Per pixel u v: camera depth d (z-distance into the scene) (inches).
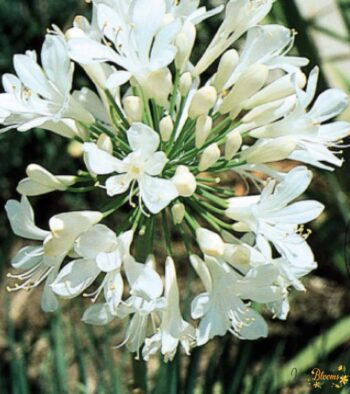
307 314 37.4
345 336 30.7
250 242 17.9
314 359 29.4
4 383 25.6
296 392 29.0
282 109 17.8
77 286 16.4
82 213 16.6
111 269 15.9
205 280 17.1
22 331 27.1
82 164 38.9
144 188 16.3
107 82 16.4
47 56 16.7
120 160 16.7
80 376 25.1
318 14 39.3
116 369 25.0
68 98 16.5
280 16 27.5
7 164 38.3
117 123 17.6
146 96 17.3
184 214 17.6
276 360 25.9
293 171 16.7
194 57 36.9
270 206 17.1
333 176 30.1
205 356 33.1
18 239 37.6
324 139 18.1
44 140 37.7
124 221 17.4
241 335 17.4
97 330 31.6
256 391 24.3
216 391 25.2
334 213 32.1
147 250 17.6
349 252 30.8
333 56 33.9
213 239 17.0
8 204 17.0
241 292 17.1
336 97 18.0
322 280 38.9
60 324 25.5
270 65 18.2
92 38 17.4
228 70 17.8
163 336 17.1
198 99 17.1
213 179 17.7
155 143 16.0
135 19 16.6
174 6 17.9
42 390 27.1
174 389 22.4
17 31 36.4
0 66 36.5
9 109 17.1
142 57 16.8
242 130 18.0
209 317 17.1
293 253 17.0
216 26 37.0
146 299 16.0
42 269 17.7
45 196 41.1
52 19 36.6
